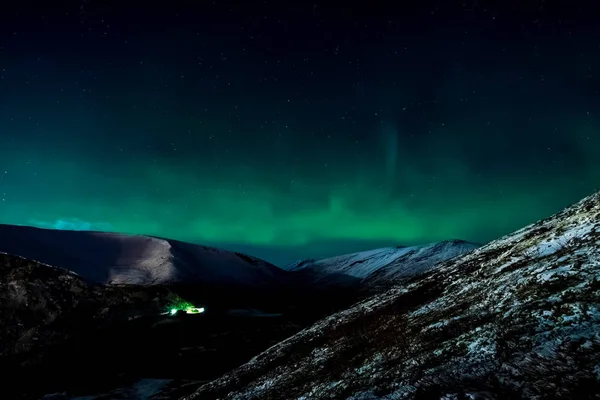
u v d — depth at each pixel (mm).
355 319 11023
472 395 3996
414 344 6602
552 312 5074
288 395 7480
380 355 6973
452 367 4824
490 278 8438
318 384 7188
